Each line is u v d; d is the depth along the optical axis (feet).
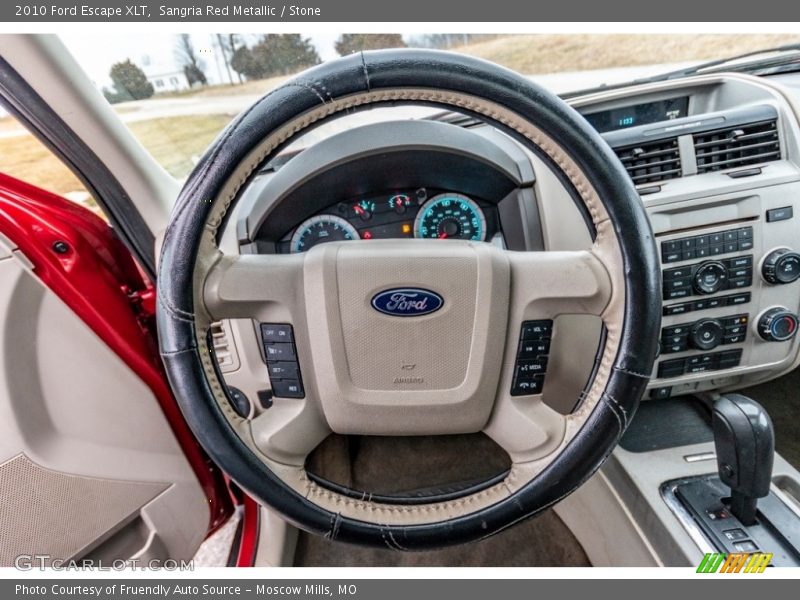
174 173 2.71
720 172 2.74
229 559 3.54
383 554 3.60
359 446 3.40
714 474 2.79
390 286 1.92
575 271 1.88
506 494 2.05
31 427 2.26
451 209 2.68
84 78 2.15
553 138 1.73
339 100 1.67
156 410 2.55
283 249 2.72
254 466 1.92
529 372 2.04
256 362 2.68
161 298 1.75
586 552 3.48
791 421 3.59
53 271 2.18
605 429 1.86
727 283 2.68
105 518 2.58
